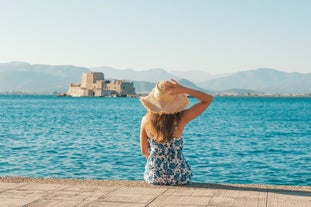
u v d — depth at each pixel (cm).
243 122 5831
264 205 661
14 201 693
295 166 2027
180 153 838
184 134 3906
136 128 4491
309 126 5034
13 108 10575
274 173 1844
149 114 823
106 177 1703
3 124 4978
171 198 710
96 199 704
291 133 4062
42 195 732
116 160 2136
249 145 2977
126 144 2914
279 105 15388
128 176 1722
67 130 4169
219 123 5616
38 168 1909
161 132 813
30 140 3170
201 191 761
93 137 3450
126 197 717
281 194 732
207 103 805
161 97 802
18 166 1961
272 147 2852
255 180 1694
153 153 834
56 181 863
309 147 2856
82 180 876
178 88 793
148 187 802
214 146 2897
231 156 2378
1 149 2597
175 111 804
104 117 6838
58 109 10144
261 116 7488
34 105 13088
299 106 14125
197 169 1941
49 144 2902
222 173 1842
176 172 827
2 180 866
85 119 6216
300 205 660
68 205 670
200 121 6059
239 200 693
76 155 2323
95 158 2209
